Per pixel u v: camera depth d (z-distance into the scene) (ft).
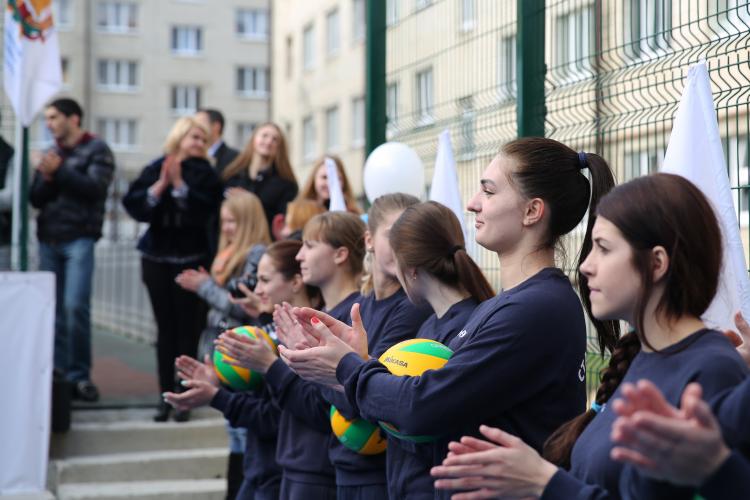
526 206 8.57
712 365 6.03
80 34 123.95
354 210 19.89
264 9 129.59
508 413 8.25
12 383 19.12
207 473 21.31
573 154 8.76
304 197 19.93
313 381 9.44
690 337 6.30
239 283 15.65
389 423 8.64
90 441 21.22
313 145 91.40
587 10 15.14
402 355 9.03
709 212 6.39
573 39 15.47
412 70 20.79
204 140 21.20
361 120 80.18
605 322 8.50
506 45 17.17
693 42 13.23
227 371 13.50
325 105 87.20
